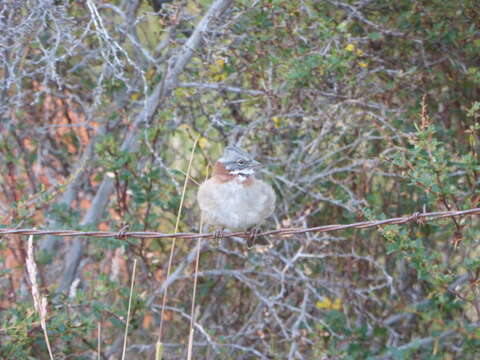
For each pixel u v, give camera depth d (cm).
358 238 1251
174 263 1273
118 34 1227
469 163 889
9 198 1259
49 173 1351
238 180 882
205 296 1293
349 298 1201
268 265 1162
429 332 1267
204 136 1124
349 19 1082
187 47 1102
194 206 1320
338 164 1226
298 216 1183
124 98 1241
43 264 1130
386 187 1278
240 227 905
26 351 958
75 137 1341
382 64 1185
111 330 1241
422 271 916
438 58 1198
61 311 1002
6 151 1222
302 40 1084
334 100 1145
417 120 1147
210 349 1226
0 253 1092
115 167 1062
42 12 1014
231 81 1156
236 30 1097
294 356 1141
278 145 1249
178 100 1138
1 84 1112
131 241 1184
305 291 1141
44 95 1270
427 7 1100
